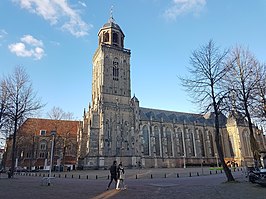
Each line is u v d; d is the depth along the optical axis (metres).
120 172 24.64
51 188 24.88
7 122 45.03
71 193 20.59
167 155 104.69
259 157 34.22
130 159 90.12
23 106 46.22
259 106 34.28
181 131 115.06
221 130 124.94
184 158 103.62
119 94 98.31
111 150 87.44
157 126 108.06
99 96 94.88
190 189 22.77
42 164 96.00
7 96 44.78
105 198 17.59
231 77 32.31
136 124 96.62
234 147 118.06
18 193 20.30
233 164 109.38
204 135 121.12
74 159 98.69
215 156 118.62
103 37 105.69
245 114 32.69
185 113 130.12
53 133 35.12
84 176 52.00
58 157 97.25
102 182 34.62
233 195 18.00
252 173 26.14
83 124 96.06
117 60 103.56
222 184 26.97
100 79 97.12
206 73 32.00
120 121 93.75
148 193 20.22
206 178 40.31
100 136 86.88
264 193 18.41
